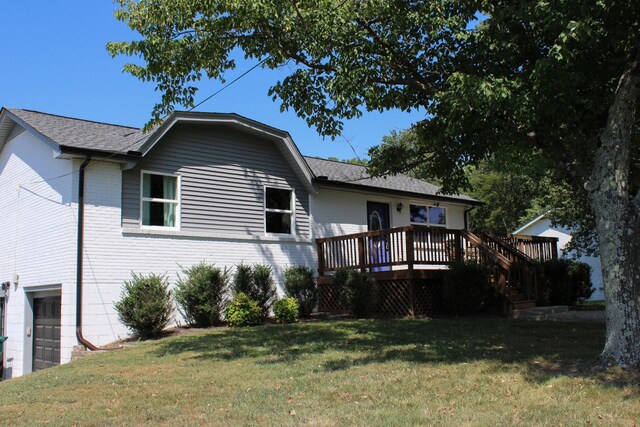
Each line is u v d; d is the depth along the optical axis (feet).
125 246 41.22
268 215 50.85
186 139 45.65
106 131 46.37
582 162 27.78
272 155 51.60
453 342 30.58
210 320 42.42
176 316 42.88
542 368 22.93
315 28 28.14
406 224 63.72
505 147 29.48
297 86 30.96
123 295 40.57
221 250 46.68
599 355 23.31
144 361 29.35
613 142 22.67
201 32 29.45
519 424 15.93
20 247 46.68
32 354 45.44
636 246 22.06
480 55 28.43
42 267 42.83
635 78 22.90
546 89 23.99
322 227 54.75
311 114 31.65
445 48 29.76
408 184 66.03
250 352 30.30
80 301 38.55
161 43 28.96
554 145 26.40
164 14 28.14
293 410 18.44
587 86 26.18
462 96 24.32
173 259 43.73
